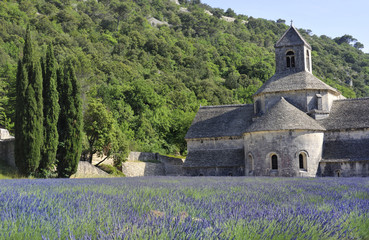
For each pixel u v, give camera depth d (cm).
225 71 15588
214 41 18888
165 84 11038
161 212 1073
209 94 11756
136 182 2655
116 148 5406
